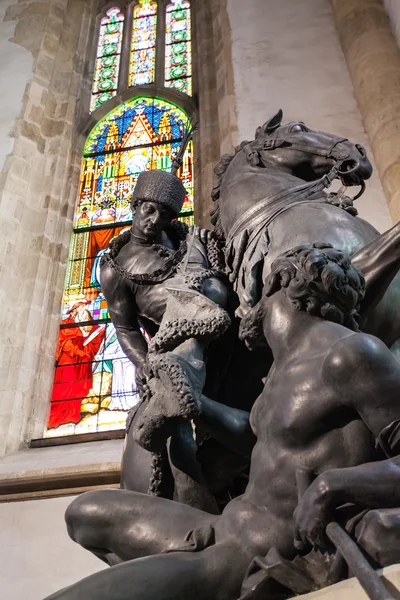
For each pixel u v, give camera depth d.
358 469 1.65
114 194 8.58
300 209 2.60
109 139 9.34
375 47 7.81
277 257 2.27
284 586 1.74
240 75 8.54
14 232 7.75
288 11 9.34
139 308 2.98
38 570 4.39
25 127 8.80
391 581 1.48
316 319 2.03
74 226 8.30
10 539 4.62
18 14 10.62
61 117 9.37
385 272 2.22
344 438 1.81
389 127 6.84
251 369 2.66
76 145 9.22
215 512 2.28
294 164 2.92
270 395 1.98
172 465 2.30
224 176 3.09
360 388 1.77
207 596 1.78
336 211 2.60
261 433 1.98
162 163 8.76
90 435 6.18
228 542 1.85
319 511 1.62
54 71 9.91
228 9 9.71
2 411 6.29
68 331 7.24
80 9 11.08
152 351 2.41
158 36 10.78
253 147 3.04
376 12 8.35
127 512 2.06
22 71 9.65
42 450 6.00
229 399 2.64
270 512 1.85
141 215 3.03
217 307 2.44
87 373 6.83
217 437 2.29
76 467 4.93
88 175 8.90
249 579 1.77
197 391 2.19
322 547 1.65
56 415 6.52
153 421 2.17
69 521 2.16
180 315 2.47
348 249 2.42
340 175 2.78
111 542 2.07
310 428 1.83
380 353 1.80
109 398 6.58
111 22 11.23
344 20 8.50
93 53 10.76
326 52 8.51
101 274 3.09
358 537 1.61
